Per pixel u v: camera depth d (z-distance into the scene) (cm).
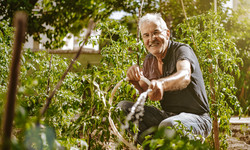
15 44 52
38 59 325
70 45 1134
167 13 850
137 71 225
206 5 811
